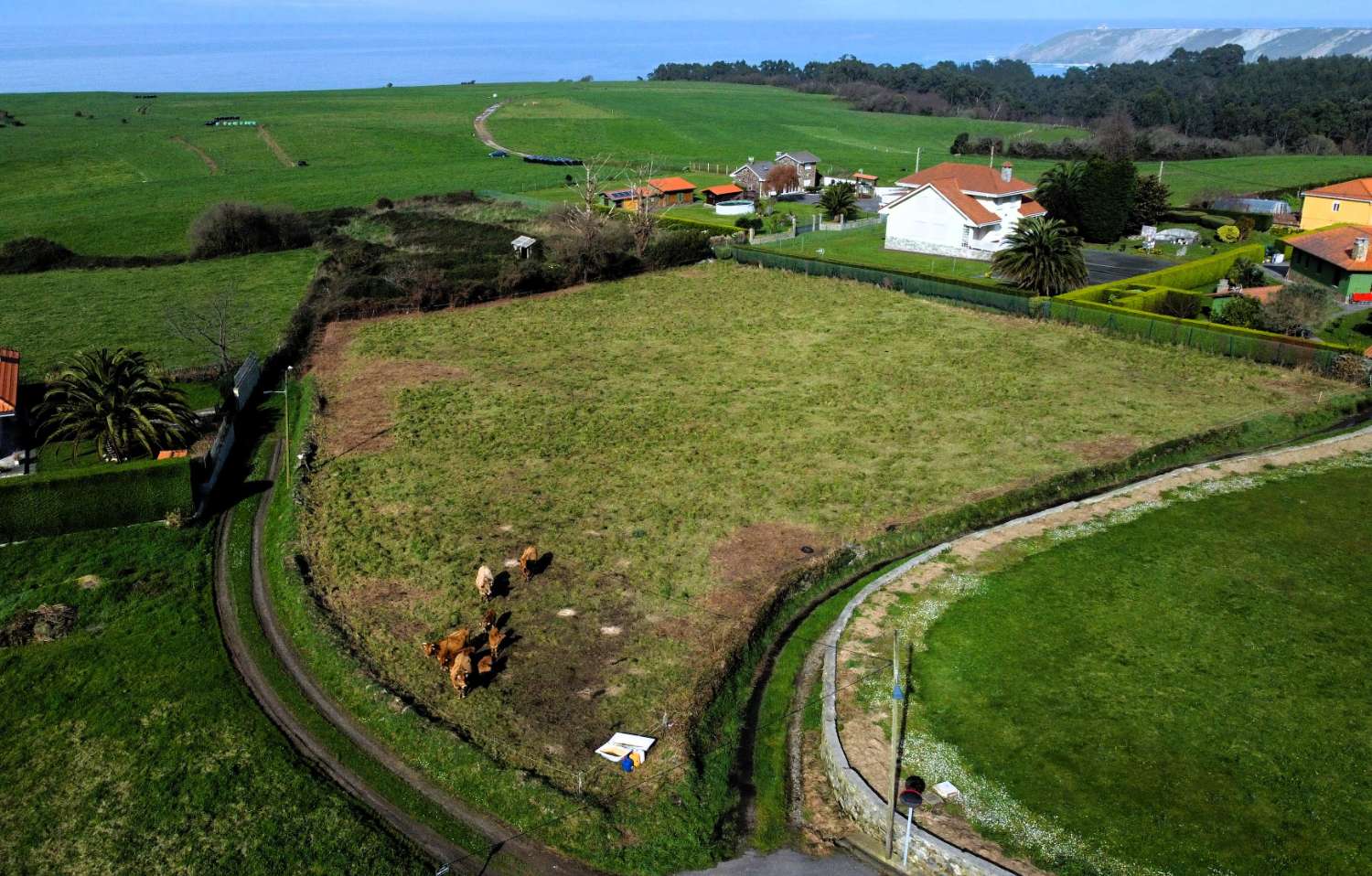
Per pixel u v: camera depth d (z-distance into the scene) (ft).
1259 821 75.31
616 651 99.30
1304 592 106.83
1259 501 128.88
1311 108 633.20
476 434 155.53
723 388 175.63
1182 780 79.71
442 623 104.47
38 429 145.07
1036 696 90.53
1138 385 174.40
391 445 152.15
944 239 284.41
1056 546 118.42
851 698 91.81
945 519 124.77
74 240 314.35
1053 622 102.17
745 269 267.18
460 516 128.06
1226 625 100.83
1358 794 77.66
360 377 185.78
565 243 256.32
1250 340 184.65
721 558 117.19
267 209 305.73
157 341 207.82
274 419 167.84
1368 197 287.89
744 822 79.66
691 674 95.40
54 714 91.50
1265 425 154.30
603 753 84.64
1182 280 241.35
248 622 107.14
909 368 184.96
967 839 74.59
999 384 175.32
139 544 123.44
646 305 232.94
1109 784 79.56
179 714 91.25
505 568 114.83
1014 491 131.75
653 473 140.36
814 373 182.91
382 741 88.12
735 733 89.66
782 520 126.21
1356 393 167.02
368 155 504.43
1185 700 89.25
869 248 297.12
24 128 565.53
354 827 77.46
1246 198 363.56
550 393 173.99
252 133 570.46
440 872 73.51
